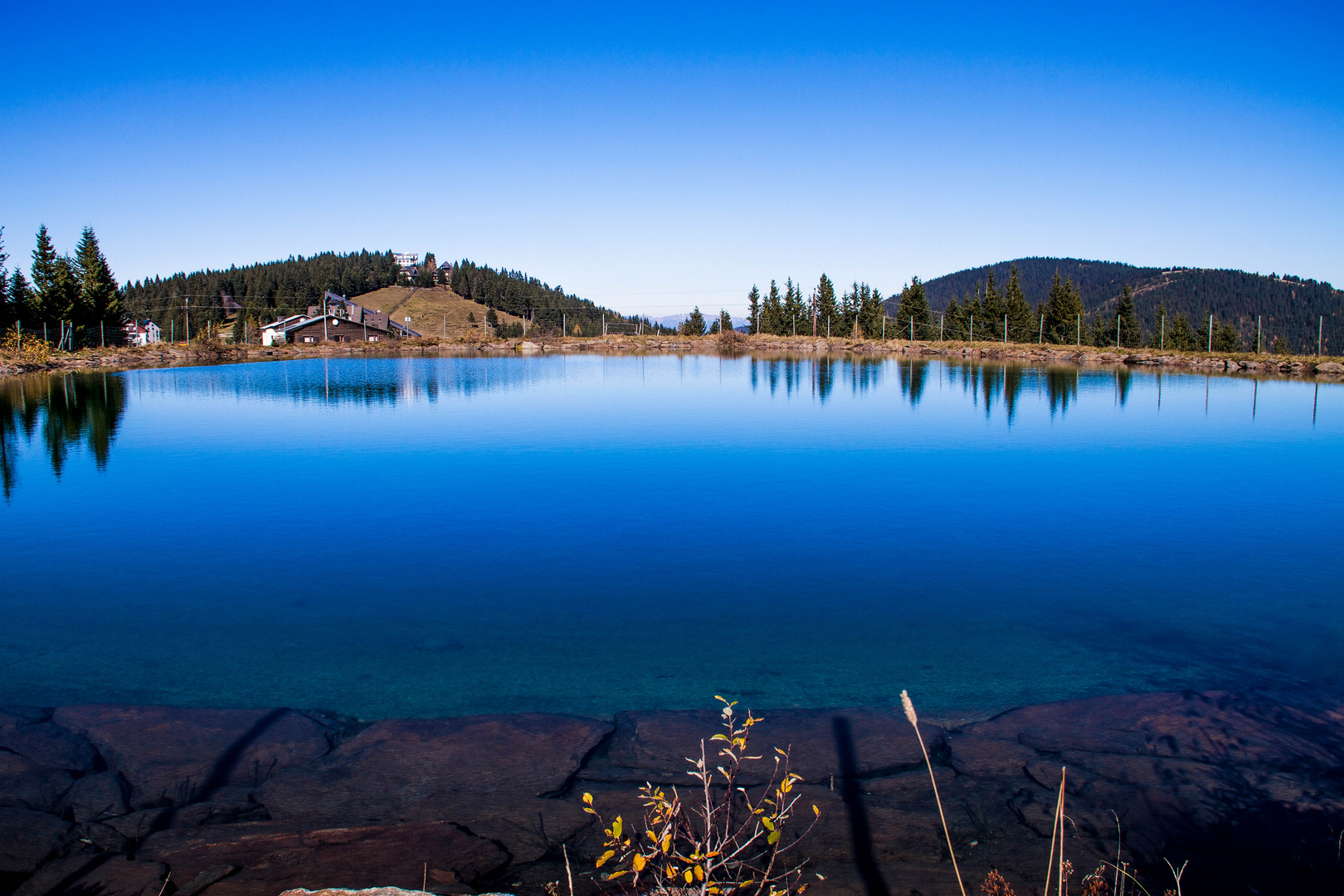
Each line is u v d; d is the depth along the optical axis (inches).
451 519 348.5
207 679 191.5
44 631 221.5
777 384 1103.6
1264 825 130.4
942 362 1721.2
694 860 105.4
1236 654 204.2
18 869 118.8
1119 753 154.9
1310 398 908.6
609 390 1016.2
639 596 250.5
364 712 175.6
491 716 171.8
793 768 151.3
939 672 195.2
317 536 320.8
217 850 124.8
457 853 124.1
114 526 336.5
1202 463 481.4
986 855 123.6
